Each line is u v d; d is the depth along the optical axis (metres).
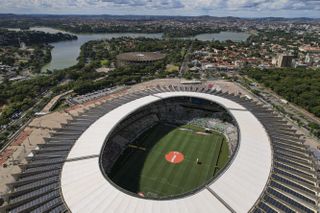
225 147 115.81
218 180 70.12
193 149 113.94
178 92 139.50
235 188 67.69
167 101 144.75
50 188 69.06
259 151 83.81
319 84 188.38
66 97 177.38
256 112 114.06
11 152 105.44
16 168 94.88
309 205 64.00
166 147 115.19
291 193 67.38
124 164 102.81
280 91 184.00
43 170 76.00
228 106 119.81
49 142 89.62
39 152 84.50
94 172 74.12
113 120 103.88
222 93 139.75
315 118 147.12
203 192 66.25
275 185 69.69
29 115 144.62
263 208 62.31
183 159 106.56
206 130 130.12
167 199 64.31
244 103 124.50
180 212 60.19
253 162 78.06
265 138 91.81
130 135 120.94
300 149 86.94
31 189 69.62
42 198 66.06
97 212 60.72
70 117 139.12
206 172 98.38
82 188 68.50
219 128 130.50
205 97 131.25
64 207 62.66
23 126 129.12
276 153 83.50
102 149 85.06
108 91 188.38
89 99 170.12
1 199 76.56
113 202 63.66
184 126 134.88
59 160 79.75
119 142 113.50
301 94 172.38
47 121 134.50
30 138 116.62
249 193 66.31
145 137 123.25
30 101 163.25
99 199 64.69
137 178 94.75
